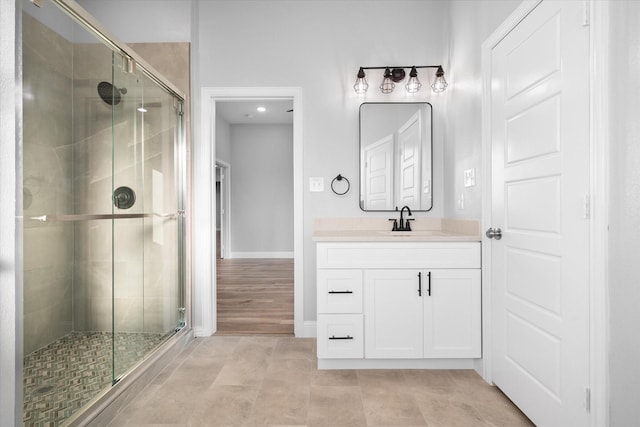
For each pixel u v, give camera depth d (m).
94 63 1.97
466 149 2.26
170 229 2.51
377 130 2.71
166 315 2.45
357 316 2.07
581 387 1.26
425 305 2.07
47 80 1.87
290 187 6.61
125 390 1.71
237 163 6.61
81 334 2.03
